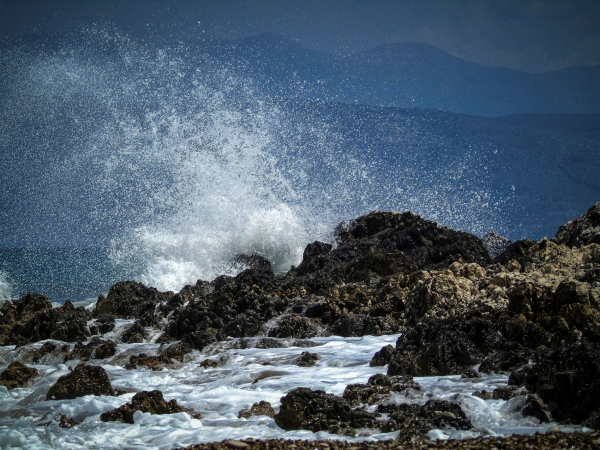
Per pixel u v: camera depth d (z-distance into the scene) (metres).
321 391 27.02
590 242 53.56
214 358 41.28
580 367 25.03
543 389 25.47
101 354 43.91
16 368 38.69
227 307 49.97
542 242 50.91
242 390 32.41
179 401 31.23
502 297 40.81
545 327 35.19
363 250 66.38
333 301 49.59
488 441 20.92
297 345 43.16
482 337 33.84
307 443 22.58
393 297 47.72
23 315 53.22
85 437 26.53
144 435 26.48
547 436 20.78
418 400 27.17
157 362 41.31
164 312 53.69
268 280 56.28
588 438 20.17
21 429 28.27
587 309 35.06
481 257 64.19
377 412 26.61
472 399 25.77
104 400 32.00
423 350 33.16
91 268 99.00
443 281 44.88
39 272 98.06
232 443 22.73
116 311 56.69
